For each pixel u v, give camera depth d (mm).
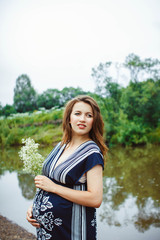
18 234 3316
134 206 4410
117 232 3348
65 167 1274
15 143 16609
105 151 1508
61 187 1261
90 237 1237
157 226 3496
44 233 1306
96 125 1439
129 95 19203
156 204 4465
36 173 1526
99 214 4078
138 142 15742
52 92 26719
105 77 19984
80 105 1399
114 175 7012
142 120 18719
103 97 20062
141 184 5938
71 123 1415
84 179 1271
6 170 8094
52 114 17984
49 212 1268
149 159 9742
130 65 20219
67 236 1225
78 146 1364
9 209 4398
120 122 17000
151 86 19156
